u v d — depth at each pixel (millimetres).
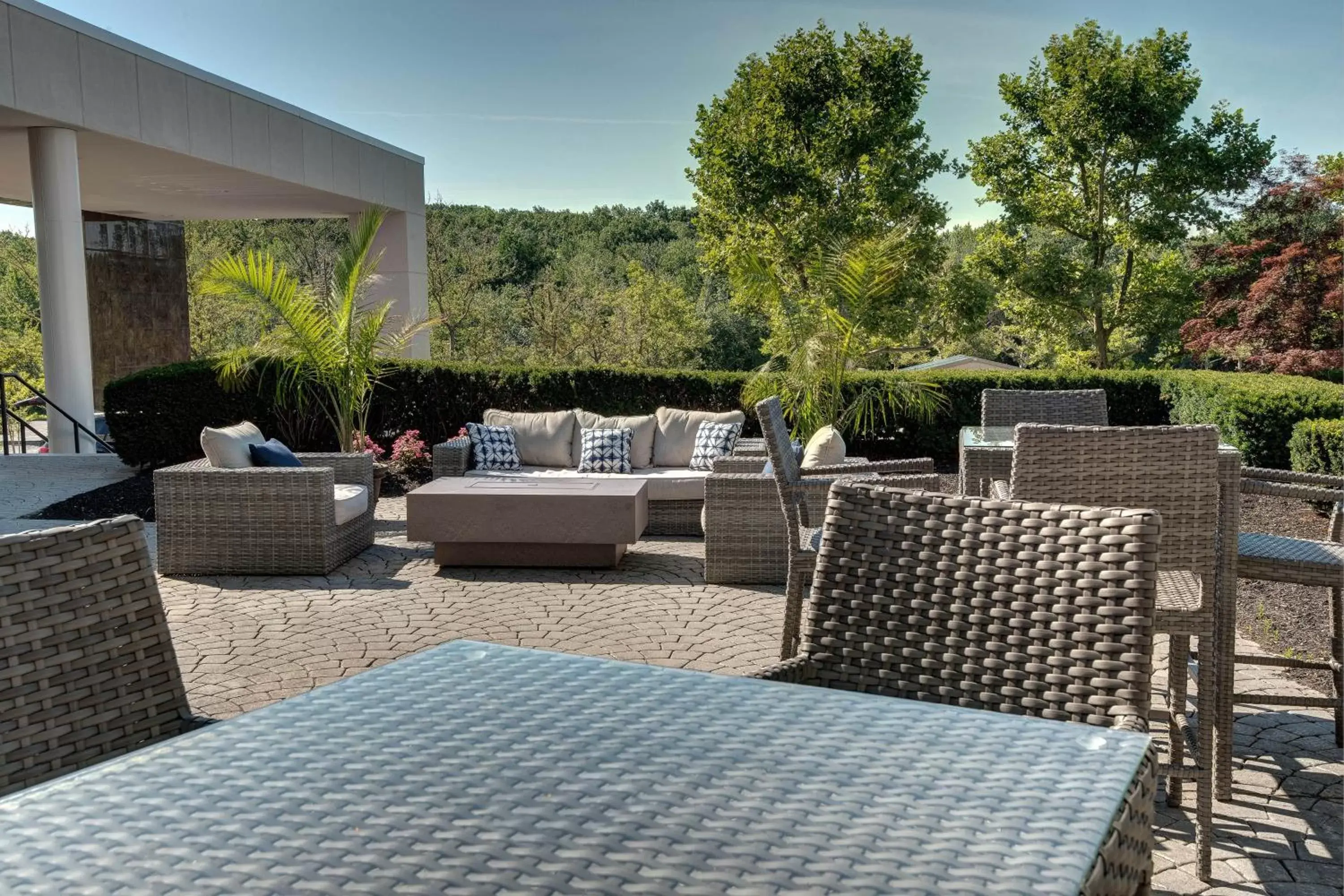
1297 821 2777
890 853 831
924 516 1672
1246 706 3637
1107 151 19859
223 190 13305
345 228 26234
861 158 21531
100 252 15938
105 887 778
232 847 835
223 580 5695
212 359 10352
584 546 6000
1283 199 15273
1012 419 5828
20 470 9703
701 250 32312
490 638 4582
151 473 9570
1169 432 2482
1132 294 21141
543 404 10852
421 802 916
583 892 757
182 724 1511
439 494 5844
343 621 4848
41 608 1368
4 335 28203
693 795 936
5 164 11797
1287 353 13781
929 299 21859
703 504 7070
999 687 1583
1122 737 1106
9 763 1317
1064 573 1558
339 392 8859
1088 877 803
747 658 4309
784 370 9758
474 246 27656
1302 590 5191
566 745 1055
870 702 1211
